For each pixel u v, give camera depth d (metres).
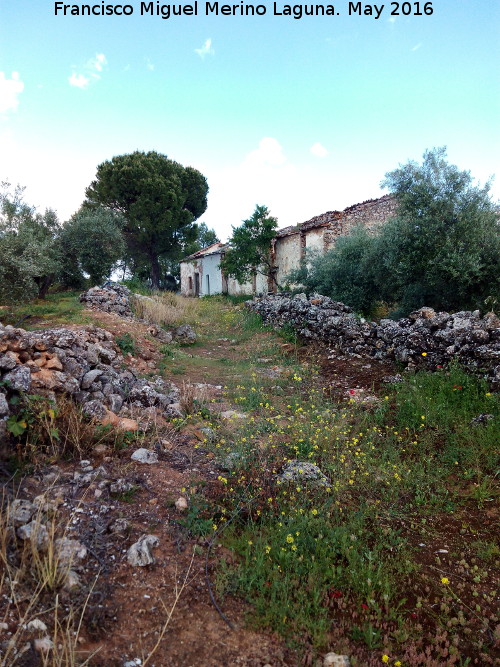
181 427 5.14
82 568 2.64
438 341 6.82
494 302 8.89
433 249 9.59
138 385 6.20
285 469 4.33
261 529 3.36
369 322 8.97
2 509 2.88
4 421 3.67
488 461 4.37
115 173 26.75
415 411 5.55
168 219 27.56
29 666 2.00
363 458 4.58
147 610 2.45
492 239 9.09
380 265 10.91
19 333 4.71
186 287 36.22
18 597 2.33
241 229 21.69
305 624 2.50
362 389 6.92
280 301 13.38
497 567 3.14
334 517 3.60
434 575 3.07
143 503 3.43
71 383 4.68
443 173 9.74
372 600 2.70
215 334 12.83
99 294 12.91
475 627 2.63
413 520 3.71
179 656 2.20
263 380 7.68
